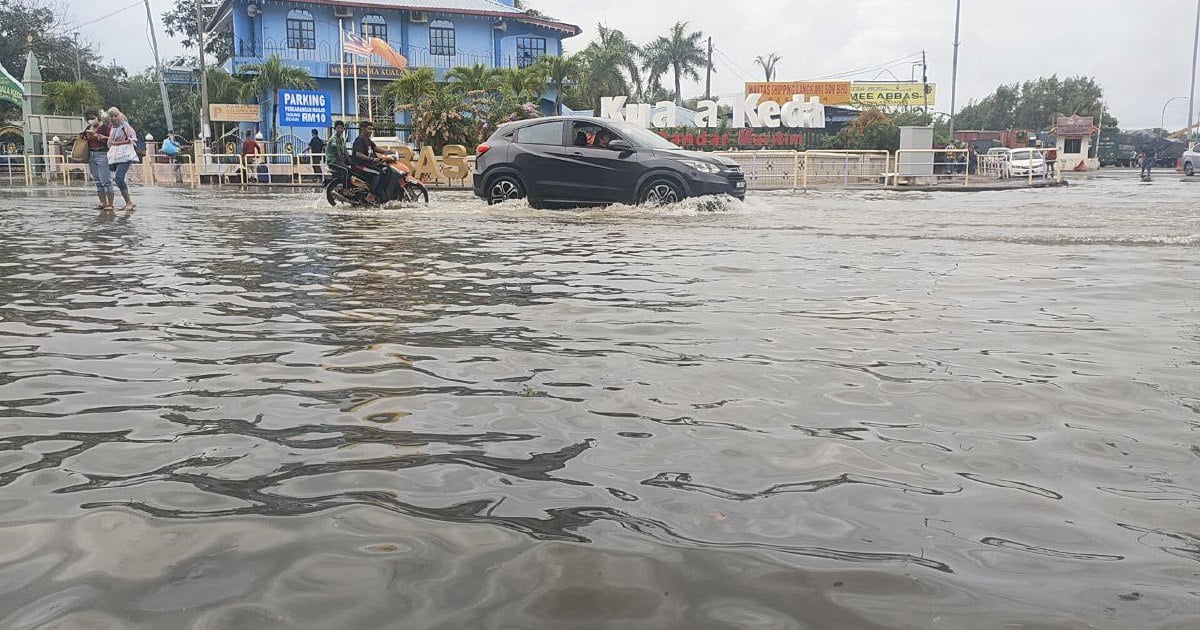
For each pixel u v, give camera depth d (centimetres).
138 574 180
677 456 252
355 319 464
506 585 176
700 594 172
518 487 228
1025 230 1027
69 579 177
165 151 2842
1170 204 1570
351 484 229
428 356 376
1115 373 347
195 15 5669
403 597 171
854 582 177
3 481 232
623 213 1341
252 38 4128
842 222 1162
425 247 837
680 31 6650
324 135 3838
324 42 4081
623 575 180
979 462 247
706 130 4556
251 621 162
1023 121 9325
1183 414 293
